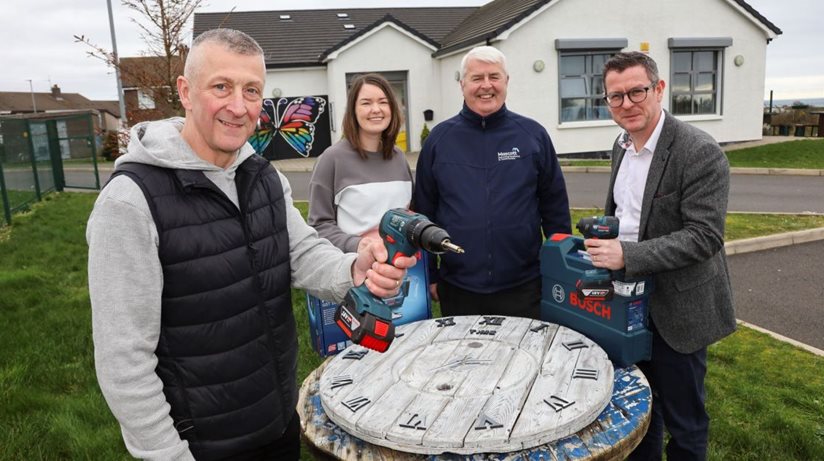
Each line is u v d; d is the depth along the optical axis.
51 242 8.40
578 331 2.64
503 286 3.20
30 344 4.60
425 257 3.24
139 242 1.56
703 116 16.16
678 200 2.54
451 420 1.85
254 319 1.80
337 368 2.28
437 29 21.20
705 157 2.44
